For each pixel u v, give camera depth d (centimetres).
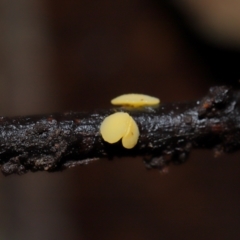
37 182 12
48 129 7
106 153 7
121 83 13
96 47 13
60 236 12
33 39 11
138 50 13
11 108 11
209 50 13
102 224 13
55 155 7
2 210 11
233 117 7
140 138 7
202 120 7
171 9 13
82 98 13
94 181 13
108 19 13
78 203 13
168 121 7
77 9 12
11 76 11
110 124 7
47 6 11
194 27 13
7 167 7
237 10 12
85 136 7
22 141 7
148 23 13
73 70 12
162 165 7
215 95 7
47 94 11
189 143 7
